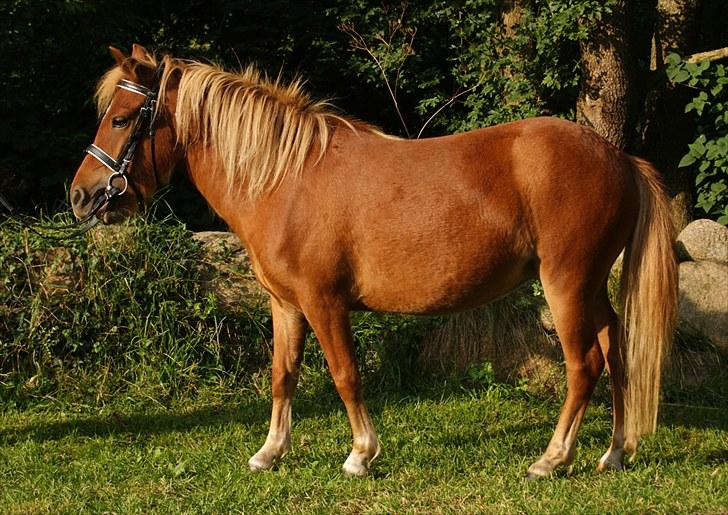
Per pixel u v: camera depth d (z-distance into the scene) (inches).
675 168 342.3
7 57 332.8
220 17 386.9
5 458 195.3
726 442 199.9
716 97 325.4
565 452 172.4
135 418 225.6
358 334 252.1
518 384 244.5
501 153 165.2
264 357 252.1
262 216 168.7
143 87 175.5
